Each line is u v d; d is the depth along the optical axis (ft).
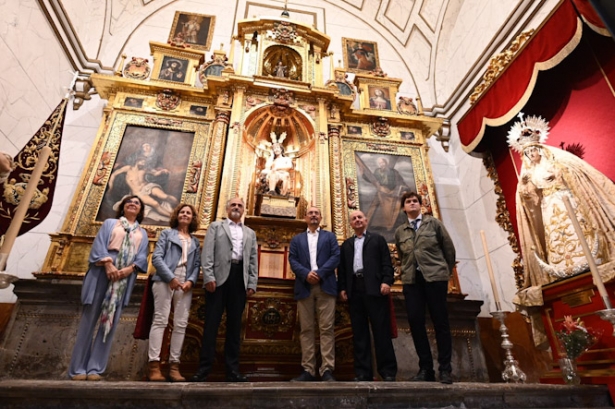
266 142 19.36
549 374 11.44
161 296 9.97
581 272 10.67
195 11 25.07
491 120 14.79
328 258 11.66
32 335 11.75
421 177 19.11
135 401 6.56
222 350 12.02
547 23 12.46
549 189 12.10
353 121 20.38
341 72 21.75
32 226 13.16
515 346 15.20
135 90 18.37
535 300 11.94
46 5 17.01
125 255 9.95
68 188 17.33
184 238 11.07
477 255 19.29
